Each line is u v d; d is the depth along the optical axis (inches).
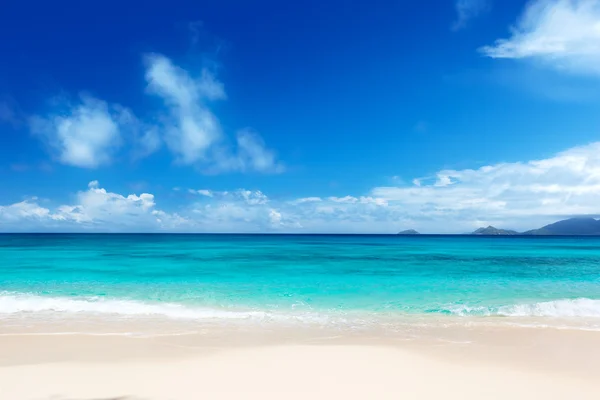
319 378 280.2
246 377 280.5
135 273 1001.5
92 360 317.1
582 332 428.1
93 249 2074.3
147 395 245.9
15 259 1385.3
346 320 492.4
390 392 256.5
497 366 312.5
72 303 589.6
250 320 487.2
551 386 270.1
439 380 279.3
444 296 689.0
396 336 410.9
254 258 1531.7
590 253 1881.2
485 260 1461.6
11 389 253.4
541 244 3221.0
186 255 1672.0
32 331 418.9
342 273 1033.5
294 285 812.6
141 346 361.1
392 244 3174.2
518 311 552.7
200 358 324.8
